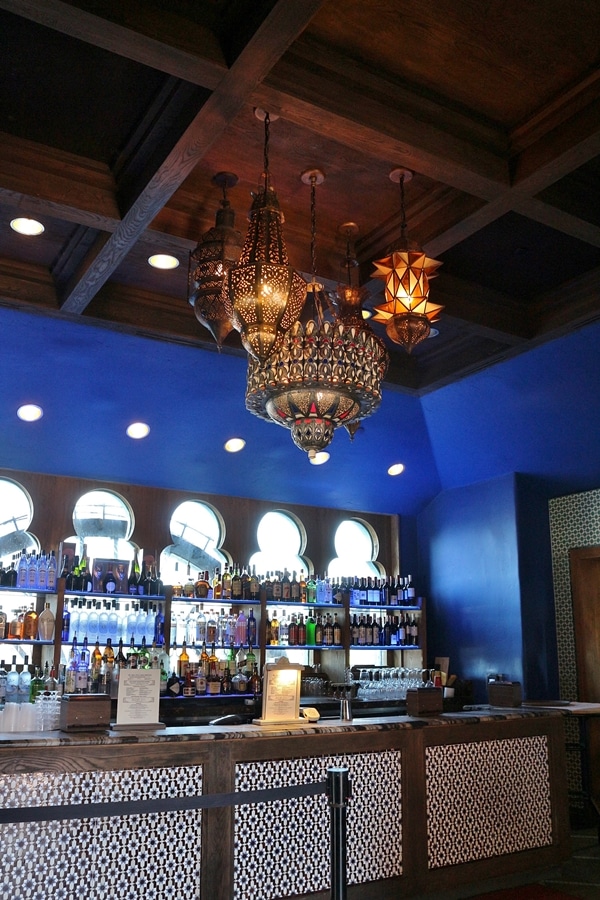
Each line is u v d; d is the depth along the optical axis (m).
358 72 3.39
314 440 3.89
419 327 3.79
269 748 4.23
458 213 4.16
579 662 7.27
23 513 6.79
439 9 3.09
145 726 4.14
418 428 7.52
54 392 6.02
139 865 3.77
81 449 6.64
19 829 3.55
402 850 4.57
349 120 3.38
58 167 3.92
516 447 7.28
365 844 4.45
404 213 4.00
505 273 5.21
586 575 7.38
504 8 3.08
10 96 3.50
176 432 6.72
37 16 2.81
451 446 7.68
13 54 3.23
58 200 3.89
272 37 2.91
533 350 6.02
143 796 3.83
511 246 4.83
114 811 3.15
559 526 7.66
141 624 6.85
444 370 6.57
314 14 2.84
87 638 6.62
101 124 3.68
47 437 6.43
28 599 6.58
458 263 5.06
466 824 4.89
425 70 3.41
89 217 4.02
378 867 4.46
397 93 3.50
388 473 8.02
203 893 3.88
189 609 7.25
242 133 3.76
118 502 7.27
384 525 8.67
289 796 3.42
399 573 8.52
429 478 8.26
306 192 4.25
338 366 3.74
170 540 7.37
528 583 7.43
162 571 7.29
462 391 6.85
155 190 3.80
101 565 6.74
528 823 5.19
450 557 8.26
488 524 7.82
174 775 3.94
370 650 8.34
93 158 3.95
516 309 5.61
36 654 6.49
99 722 4.05
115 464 6.90
